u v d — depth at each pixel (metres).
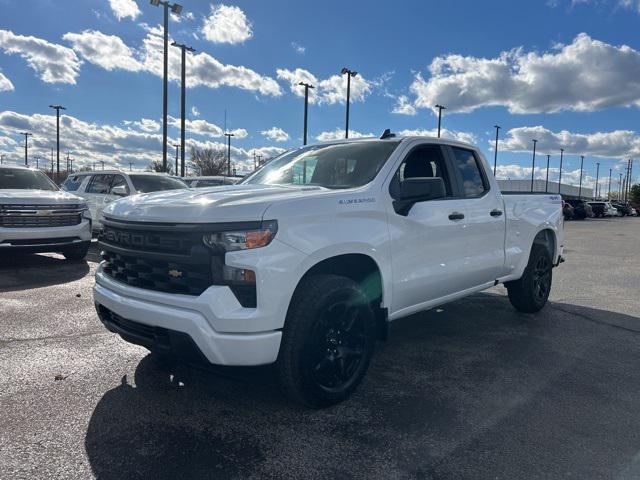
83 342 4.71
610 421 3.31
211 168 54.47
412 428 3.19
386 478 2.64
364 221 3.63
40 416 3.26
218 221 3.00
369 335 3.65
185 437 3.03
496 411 3.45
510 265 5.52
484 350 4.75
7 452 2.82
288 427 3.18
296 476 2.65
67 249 8.88
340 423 3.24
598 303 6.87
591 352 4.73
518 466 2.76
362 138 4.71
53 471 2.65
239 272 2.97
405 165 4.38
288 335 3.16
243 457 2.82
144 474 2.64
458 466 2.76
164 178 12.76
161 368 4.11
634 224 34.22
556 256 6.48
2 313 5.71
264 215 3.05
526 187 76.44
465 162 5.01
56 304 6.15
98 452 2.84
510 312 6.27
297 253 3.13
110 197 12.16
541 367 4.32
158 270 3.21
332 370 3.43
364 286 3.82
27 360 4.24
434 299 4.48
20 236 8.11
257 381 3.35
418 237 4.10
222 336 2.95
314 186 3.96
